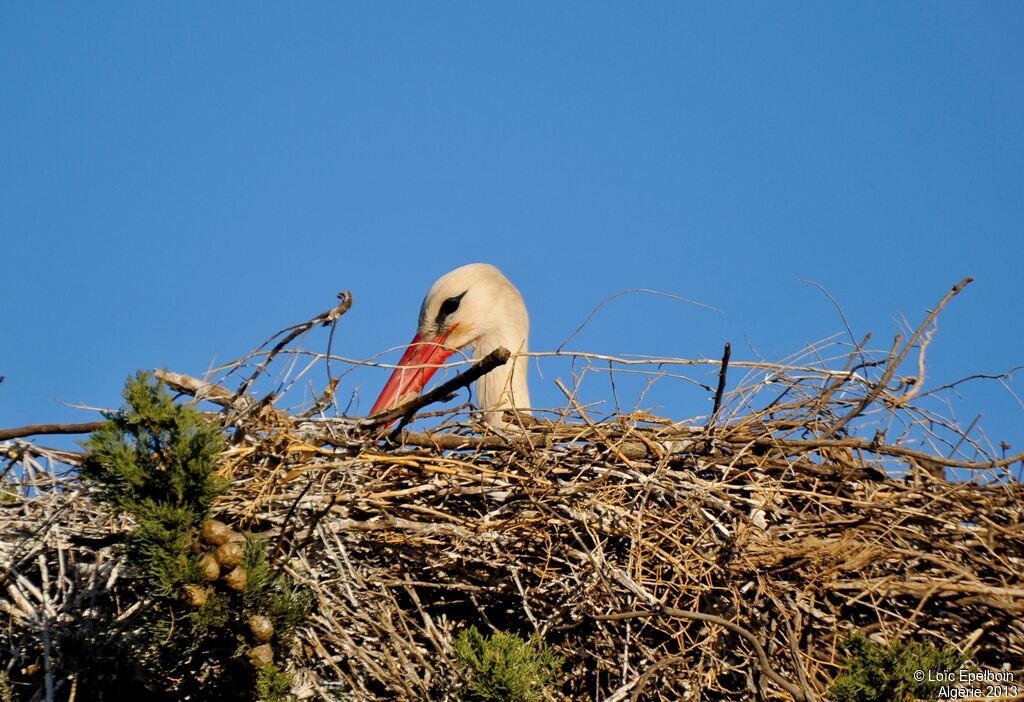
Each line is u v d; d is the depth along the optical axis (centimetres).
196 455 775
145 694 859
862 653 770
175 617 776
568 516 944
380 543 944
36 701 869
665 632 902
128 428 775
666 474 981
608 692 902
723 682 915
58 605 908
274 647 801
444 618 934
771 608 915
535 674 784
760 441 1033
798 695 790
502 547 944
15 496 973
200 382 1016
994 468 998
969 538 954
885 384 1047
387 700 890
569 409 1054
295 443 943
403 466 969
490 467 995
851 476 1005
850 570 919
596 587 909
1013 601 905
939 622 930
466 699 785
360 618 897
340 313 975
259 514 915
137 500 768
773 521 978
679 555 934
